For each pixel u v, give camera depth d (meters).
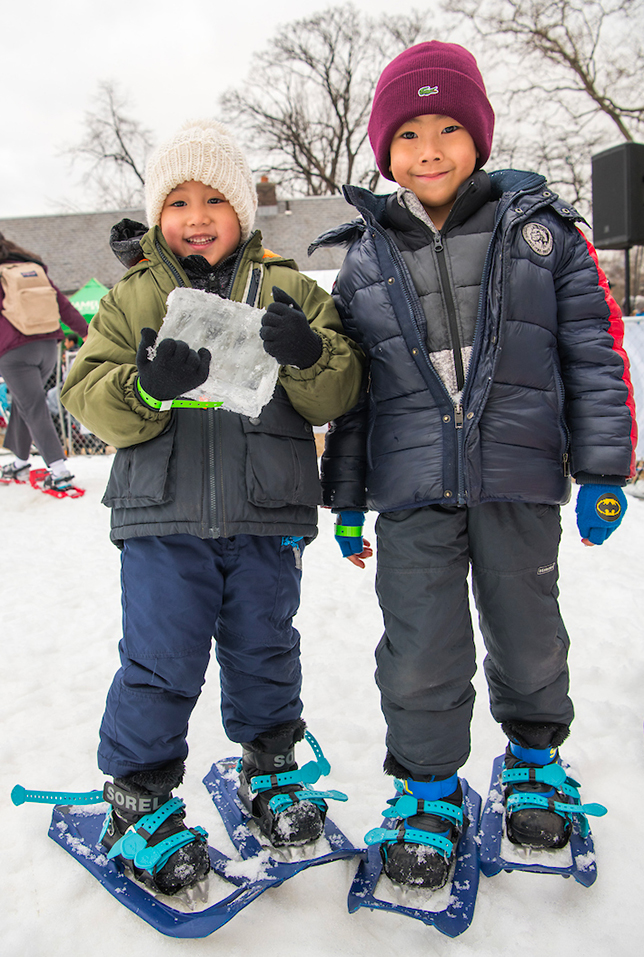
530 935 1.33
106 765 1.48
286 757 1.64
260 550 1.57
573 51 22.09
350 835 1.64
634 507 4.90
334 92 29.39
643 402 5.31
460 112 1.56
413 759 1.52
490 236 1.53
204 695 2.33
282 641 1.62
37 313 5.12
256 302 1.60
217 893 1.41
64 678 2.50
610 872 1.49
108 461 7.79
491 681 1.67
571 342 1.55
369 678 2.48
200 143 1.58
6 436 5.77
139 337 1.53
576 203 23.08
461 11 22.56
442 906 1.37
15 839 1.62
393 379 1.55
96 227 24.80
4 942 1.32
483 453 1.47
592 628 2.84
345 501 1.69
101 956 1.30
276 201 23.84
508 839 1.53
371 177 29.92
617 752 1.95
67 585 3.57
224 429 1.50
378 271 1.58
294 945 1.32
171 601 1.47
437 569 1.50
